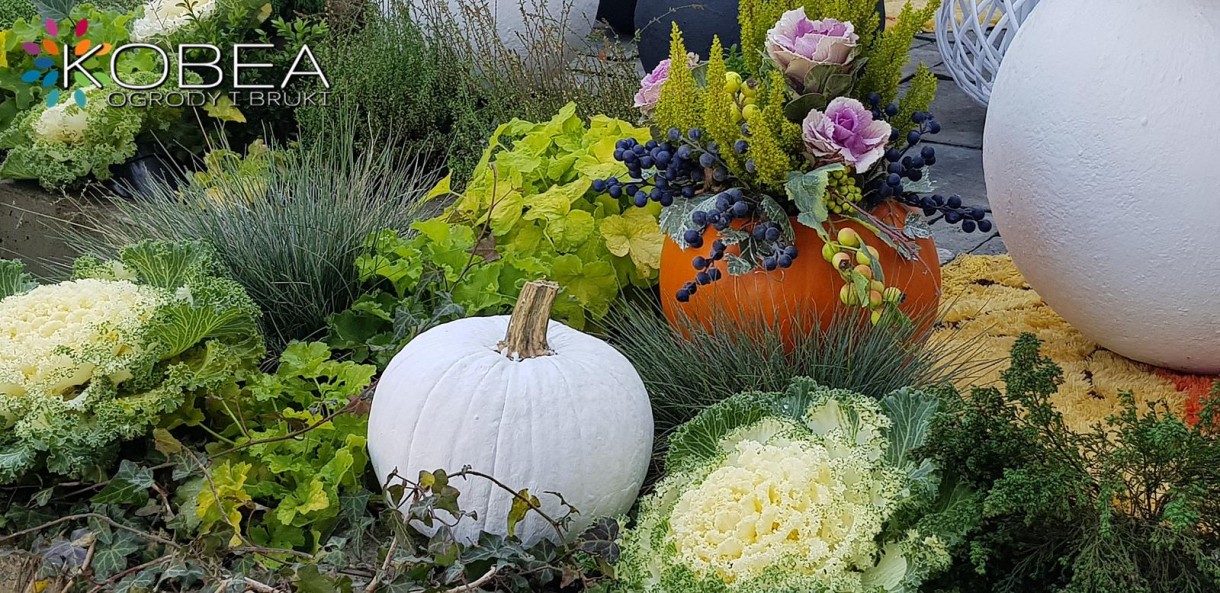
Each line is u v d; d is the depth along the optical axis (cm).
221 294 209
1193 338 237
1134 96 217
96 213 321
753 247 218
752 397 186
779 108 212
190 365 208
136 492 188
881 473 162
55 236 327
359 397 204
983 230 225
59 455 188
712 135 214
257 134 377
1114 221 226
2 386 192
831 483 161
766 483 159
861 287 205
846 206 213
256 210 263
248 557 182
